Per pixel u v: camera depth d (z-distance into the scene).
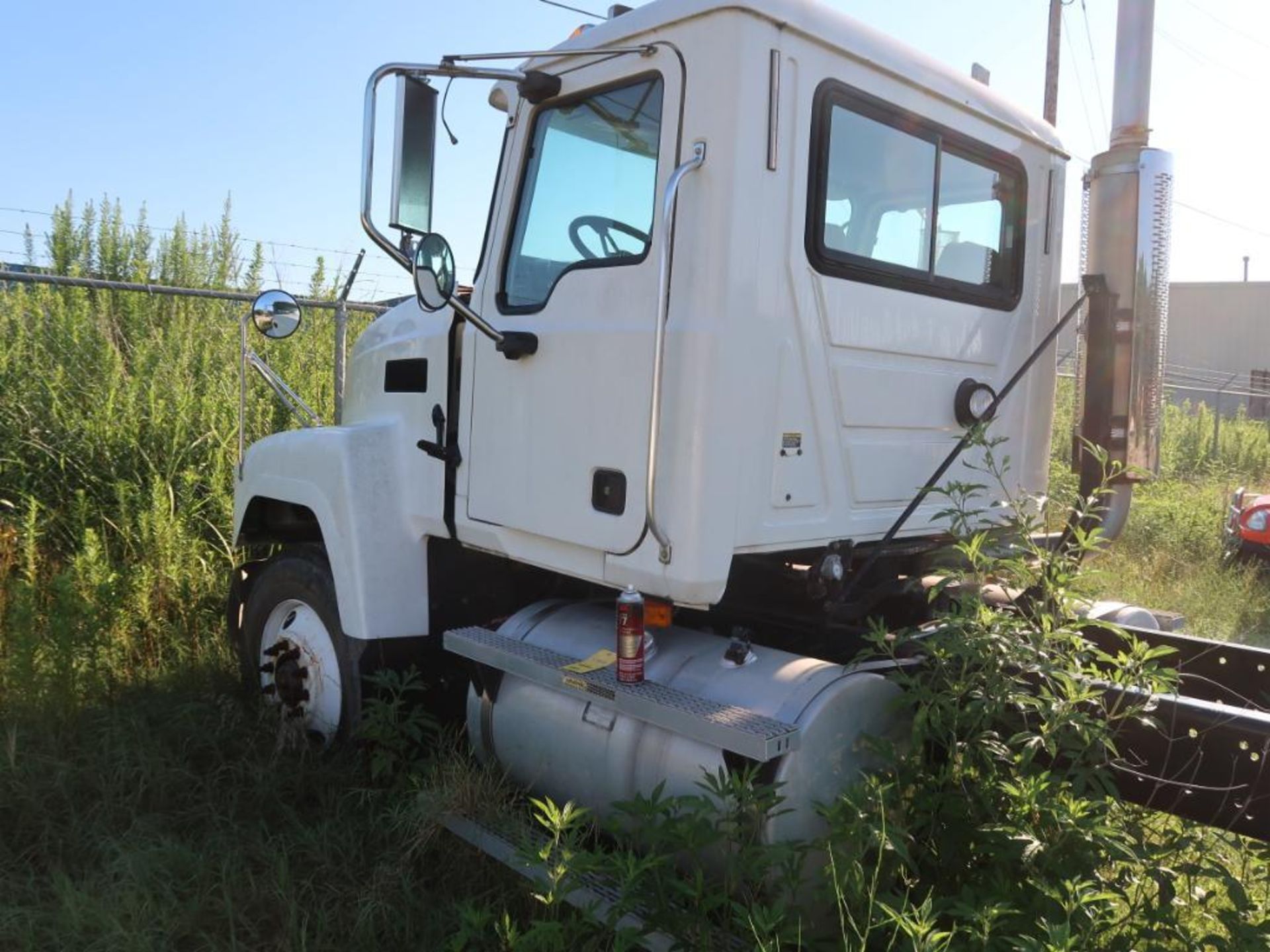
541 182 3.41
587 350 3.06
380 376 4.05
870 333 3.29
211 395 7.47
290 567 4.32
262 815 3.62
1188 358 43.97
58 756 3.86
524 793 3.42
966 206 3.74
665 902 2.54
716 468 2.78
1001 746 2.60
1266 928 2.22
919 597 3.81
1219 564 8.19
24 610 4.52
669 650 3.12
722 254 2.77
